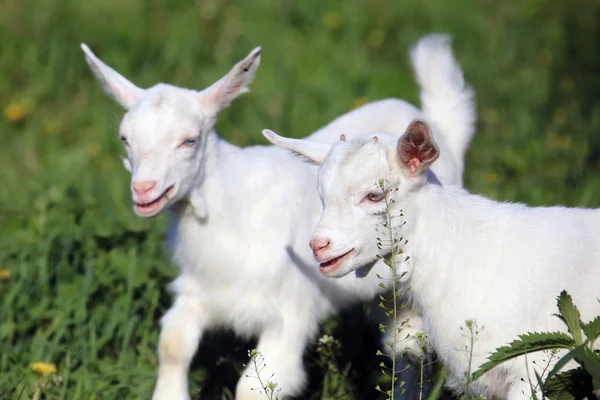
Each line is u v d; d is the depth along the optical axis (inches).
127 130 384.8
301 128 682.8
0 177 645.9
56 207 555.2
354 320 459.8
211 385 426.3
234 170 402.3
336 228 336.8
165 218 542.0
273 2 914.1
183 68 800.9
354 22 876.6
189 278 408.8
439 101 485.1
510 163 624.1
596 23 882.8
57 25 859.4
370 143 344.5
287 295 404.8
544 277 347.9
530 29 876.6
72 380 410.9
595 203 555.2
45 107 754.8
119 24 872.3
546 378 314.0
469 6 928.9
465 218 357.1
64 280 470.9
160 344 398.0
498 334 346.3
